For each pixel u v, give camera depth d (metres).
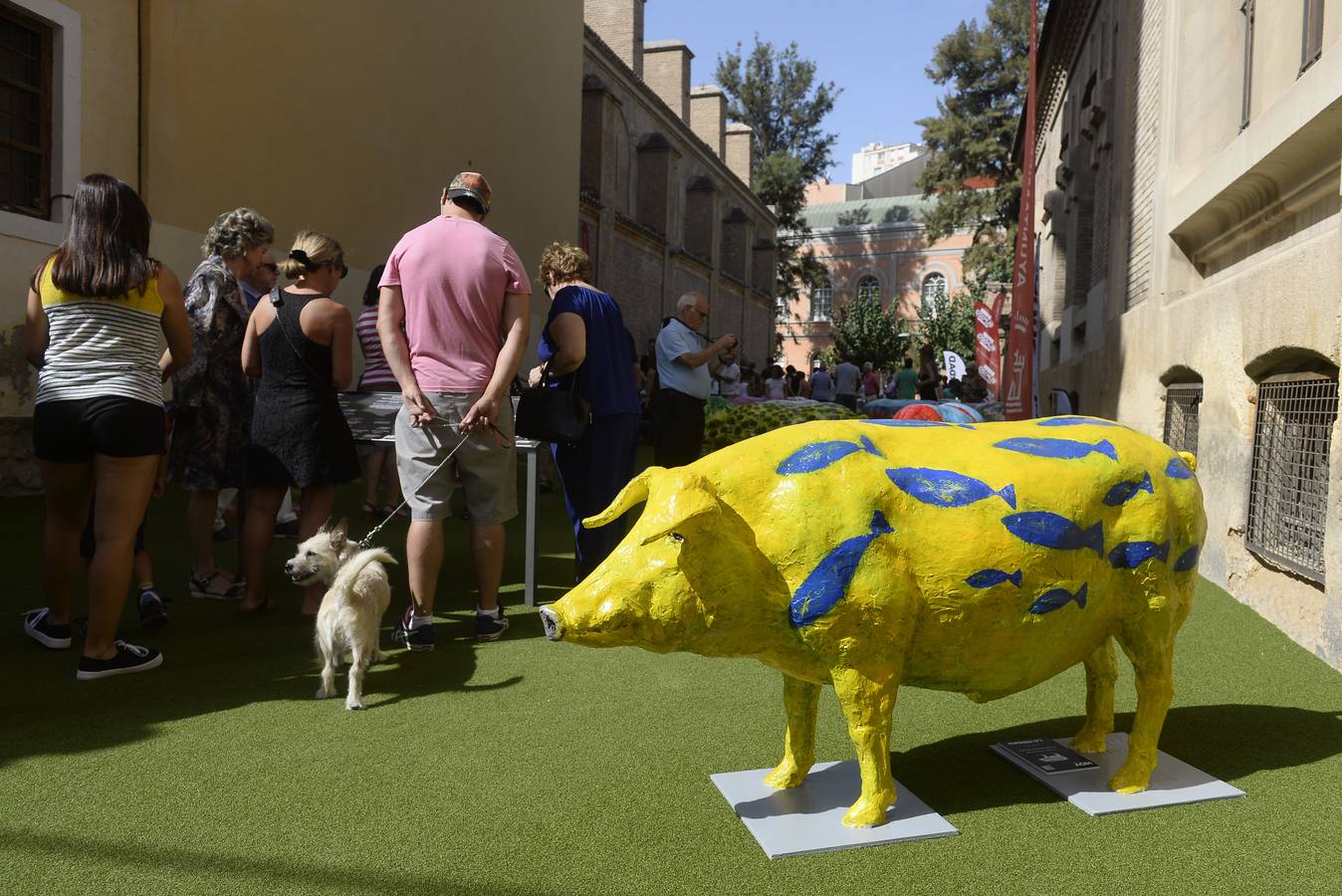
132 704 3.81
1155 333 8.41
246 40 10.37
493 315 4.52
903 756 3.41
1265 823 2.86
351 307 12.11
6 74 8.14
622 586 2.53
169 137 9.48
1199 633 5.14
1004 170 43.72
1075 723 3.74
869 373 24.44
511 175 16.06
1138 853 2.67
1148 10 9.48
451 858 2.61
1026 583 2.75
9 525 7.26
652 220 33.38
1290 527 5.35
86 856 2.60
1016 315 11.63
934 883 2.50
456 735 3.52
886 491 2.70
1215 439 6.51
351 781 3.11
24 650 4.50
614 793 3.03
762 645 2.70
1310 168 5.34
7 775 3.12
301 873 2.52
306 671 4.27
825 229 68.81
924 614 2.72
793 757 3.05
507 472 4.77
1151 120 9.15
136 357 4.03
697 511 2.50
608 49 28.48
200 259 9.91
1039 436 3.01
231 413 5.39
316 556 4.36
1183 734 3.62
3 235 8.05
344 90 11.93
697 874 2.54
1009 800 3.02
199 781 3.09
